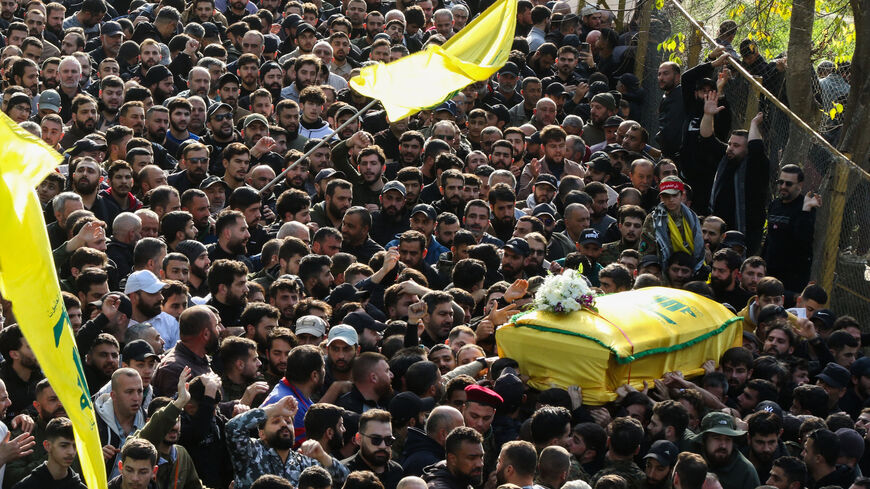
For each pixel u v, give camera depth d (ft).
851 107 70.49
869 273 63.98
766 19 79.61
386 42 87.56
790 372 51.62
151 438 37.50
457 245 59.06
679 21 81.46
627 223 62.23
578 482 36.32
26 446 38.24
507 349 48.44
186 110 71.26
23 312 21.90
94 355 42.96
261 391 41.81
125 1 103.65
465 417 42.29
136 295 47.60
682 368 49.83
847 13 81.10
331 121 77.10
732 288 58.70
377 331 47.65
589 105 85.46
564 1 101.09
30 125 64.95
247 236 56.49
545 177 68.85
